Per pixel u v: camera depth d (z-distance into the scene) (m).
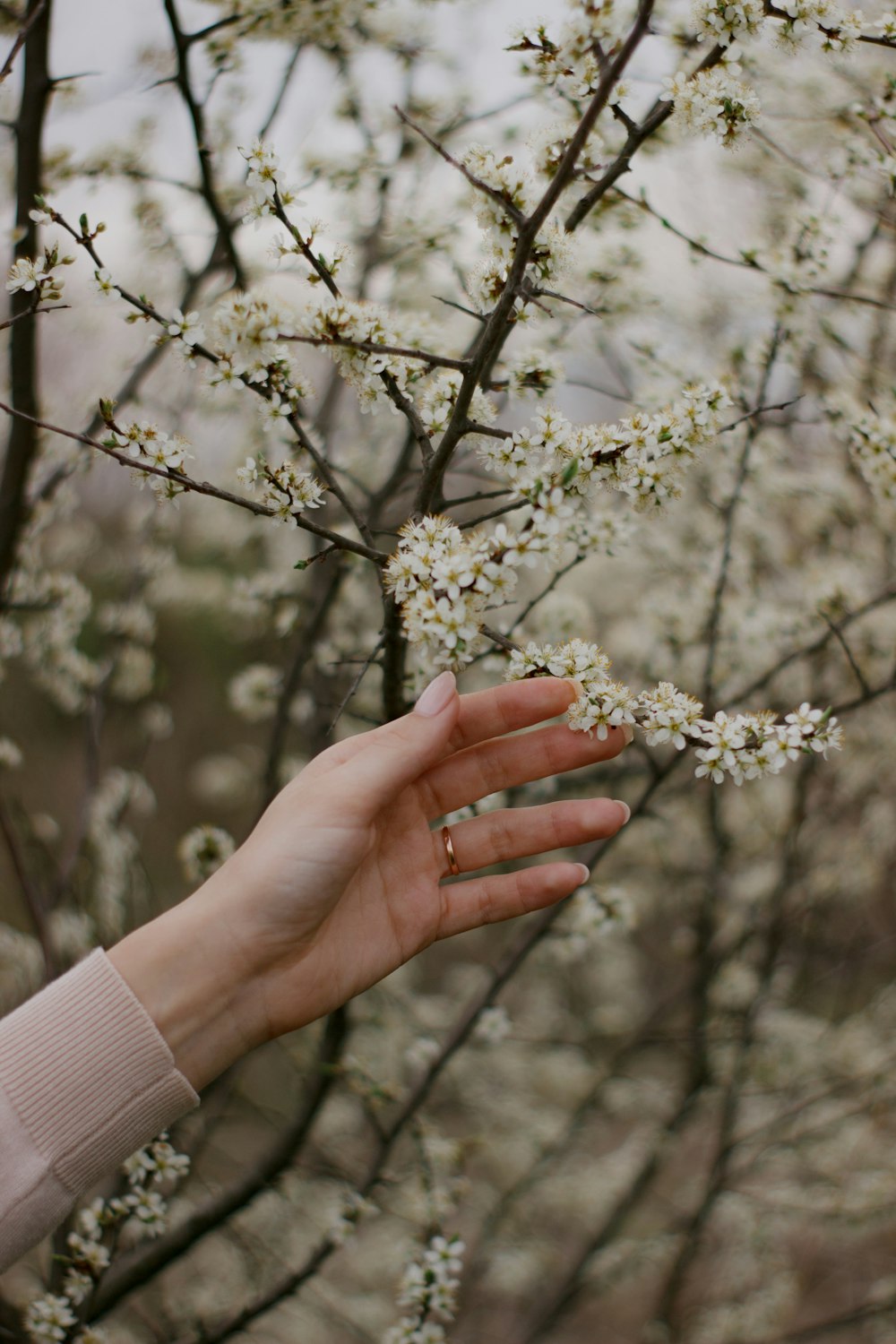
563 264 1.52
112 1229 2.17
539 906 1.88
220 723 7.08
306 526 1.50
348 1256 4.15
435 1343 2.34
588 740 1.83
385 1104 2.74
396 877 1.83
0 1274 1.41
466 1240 4.59
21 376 2.48
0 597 2.74
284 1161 2.63
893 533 3.27
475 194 1.48
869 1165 4.34
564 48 1.58
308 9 2.42
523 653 1.51
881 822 4.21
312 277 1.51
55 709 5.99
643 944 5.99
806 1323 4.80
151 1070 1.49
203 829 2.65
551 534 1.31
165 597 4.53
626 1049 4.03
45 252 1.50
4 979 3.57
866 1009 4.54
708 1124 4.84
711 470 3.25
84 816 3.13
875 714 3.79
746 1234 4.43
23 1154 1.41
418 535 1.36
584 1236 4.84
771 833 4.15
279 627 3.34
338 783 1.56
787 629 3.30
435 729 1.58
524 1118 4.62
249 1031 1.62
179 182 2.35
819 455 3.47
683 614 3.52
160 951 1.53
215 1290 3.87
